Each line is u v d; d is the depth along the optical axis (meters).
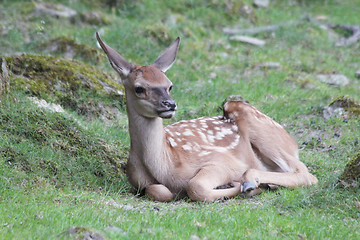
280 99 15.41
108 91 14.22
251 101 15.21
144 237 7.26
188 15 23.73
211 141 10.53
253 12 24.94
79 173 10.50
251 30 23.12
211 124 10.91
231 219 8.18
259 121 10.95
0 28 19.03
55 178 10.14
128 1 23.19
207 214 8.43
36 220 7.82
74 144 11.18
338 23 25.88
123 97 14.30
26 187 9.44
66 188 9.89
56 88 13.55
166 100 9.31
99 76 14.55
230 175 10.23
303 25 24.20
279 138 10.92
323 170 11.22
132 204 9.34
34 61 13.75
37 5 21.44
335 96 15.90
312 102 15.39
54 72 13.81
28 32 19.31
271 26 23.58
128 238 7.18
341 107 13.96
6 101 11.46
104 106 13.86
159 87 9.45
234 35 22.64
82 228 7.16
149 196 9.79
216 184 9.93
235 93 15.99
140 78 9.50
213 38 21.81
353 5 29.47
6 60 13.29
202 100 15.59
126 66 9.82
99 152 11.26
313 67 19.45
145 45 19.00
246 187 9.64
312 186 9.73
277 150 10.77
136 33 19.61
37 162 10.28
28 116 11.27
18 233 7.25
